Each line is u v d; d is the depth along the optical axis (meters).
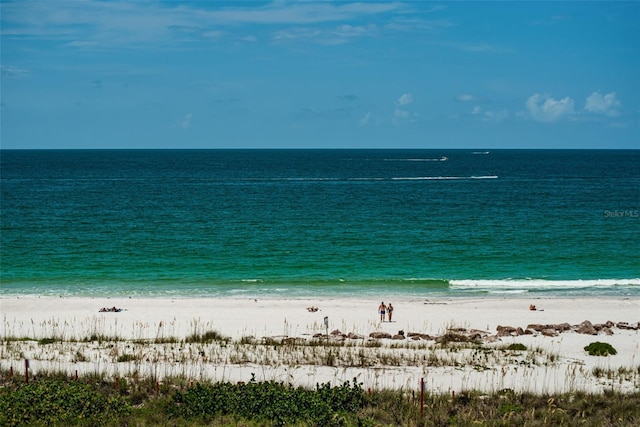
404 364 29.42
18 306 42.81
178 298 45.81
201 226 77.25
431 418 22.55
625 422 22.31
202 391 23.94
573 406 23.62
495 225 77.81
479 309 42.38
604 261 58.75
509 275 53.62
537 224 78.69
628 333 35.97
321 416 22.05
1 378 26.38
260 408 22.91
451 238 69.00
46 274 53.69
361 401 23.80
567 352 31.81
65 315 40.19
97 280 51.78
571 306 43.59
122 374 27.09
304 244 65.88
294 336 35.19
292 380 26.67
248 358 29.94
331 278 52.28
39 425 21.66
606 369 28.80
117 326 37.38
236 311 41.44
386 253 61.59
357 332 36.44
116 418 22.27
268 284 50.44
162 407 23.16
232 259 59.19
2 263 57.47
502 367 28.36
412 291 48.19
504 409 23.33
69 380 25.92
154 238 69.31
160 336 34.84
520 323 38.59
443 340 33.69
